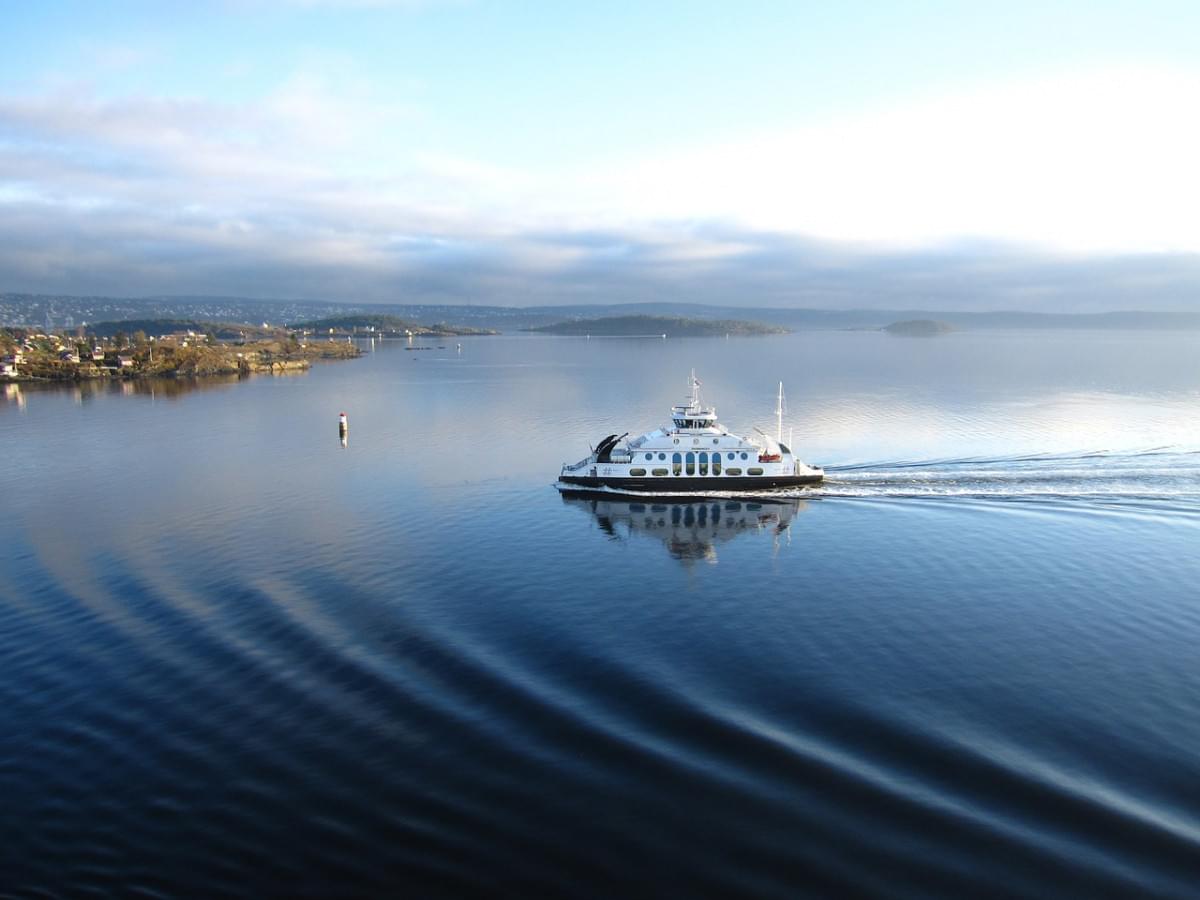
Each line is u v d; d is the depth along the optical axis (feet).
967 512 226.17
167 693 128.47
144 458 346.13
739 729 115.03
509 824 96.48
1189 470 269.64
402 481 288.51
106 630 153.48
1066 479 258.98
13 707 125.39
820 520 224.12
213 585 177.68
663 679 131.34
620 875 88.38
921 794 99.96
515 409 526.98
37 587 178.60
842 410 479.82
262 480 294.25
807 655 140.56
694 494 253.85
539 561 194.59
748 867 88.99
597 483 262.47
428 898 85.71
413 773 106.42
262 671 135.03
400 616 158.92
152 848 93.61
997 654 139.85
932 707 121.60
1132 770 104.78
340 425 413.59
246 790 103.45
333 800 101.19
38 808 100.89
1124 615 155.63
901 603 164.25
